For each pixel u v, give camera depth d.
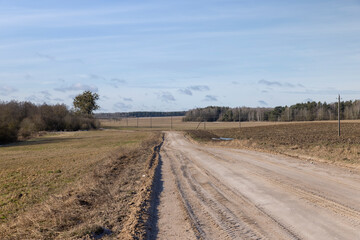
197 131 88.56
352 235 6.88
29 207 12.69
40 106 109.00
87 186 14.45
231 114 177.88
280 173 15.62
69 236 7.73
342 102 142.50
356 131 57.25
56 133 94.50
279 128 79.00
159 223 8.74
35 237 8.12
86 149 44.53
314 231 7.27
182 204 10.66
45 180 19.38
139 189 13.23
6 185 18.41
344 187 11.70
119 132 97.88
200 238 7.31
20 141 68.31
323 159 19.70
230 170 17.62
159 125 152.75
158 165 21.89
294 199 10.32
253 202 10.32
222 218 8.77
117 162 24.75
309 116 142.62
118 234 7.72
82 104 139.38
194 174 17.06
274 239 6.92
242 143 38.31
